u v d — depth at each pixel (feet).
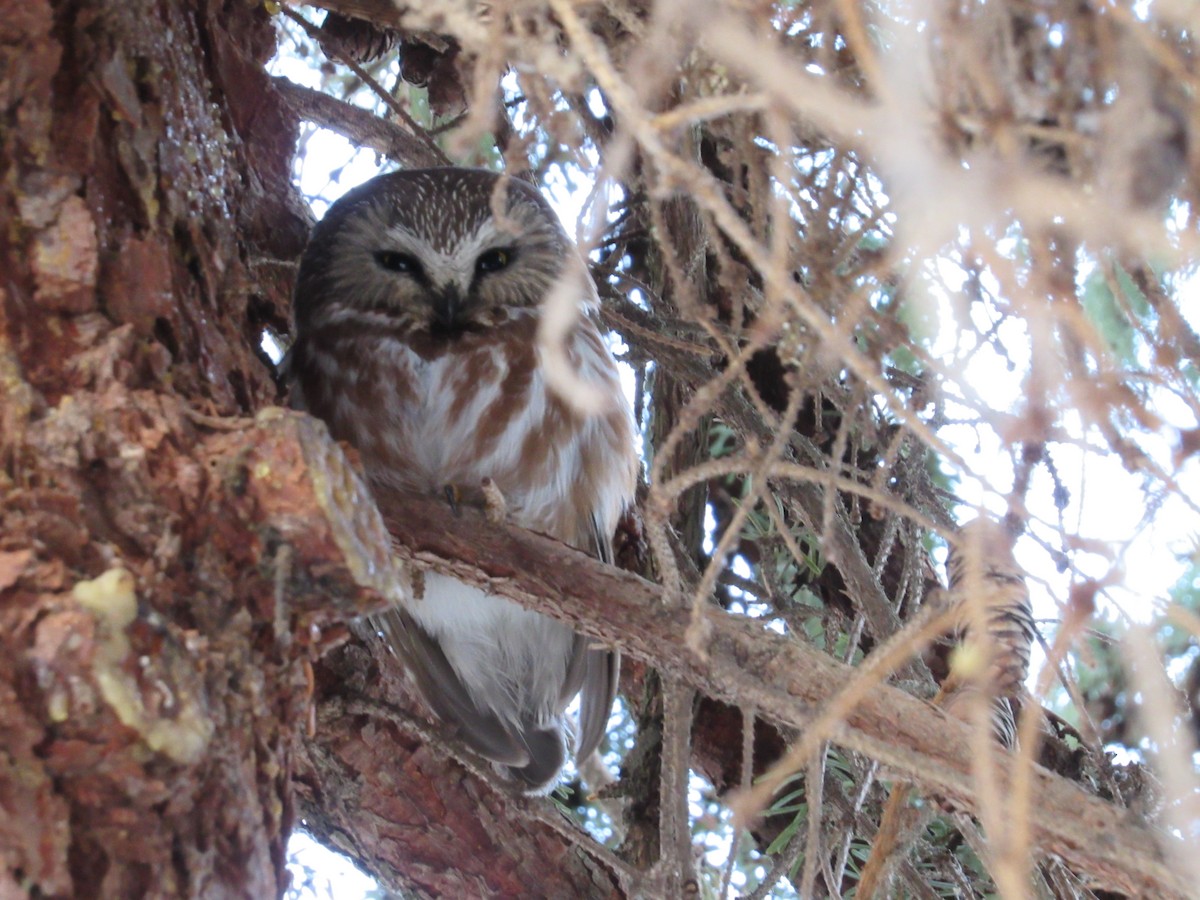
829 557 9.29
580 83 9.28
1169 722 7.80
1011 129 8.00
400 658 17.29
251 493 9.32
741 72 9.07
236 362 11.01
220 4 15.10
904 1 8.59
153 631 8.57
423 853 16.06
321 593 9.57
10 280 9.57
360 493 9.77
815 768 10.98
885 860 12.34
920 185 7.72
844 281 9.53
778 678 11.55
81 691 8.14
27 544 8.61
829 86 8.39
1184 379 9.30
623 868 14.12
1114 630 13.03
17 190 9.84
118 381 9.50
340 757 15.72
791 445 16.15
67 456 9.06
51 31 10.37
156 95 11.04
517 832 16.53
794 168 9.81
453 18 8.64
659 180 8.68
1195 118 7.95
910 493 14.02
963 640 11.90
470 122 8.50
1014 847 8.01
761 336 8.87
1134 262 9.62
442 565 13.14
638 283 17.30
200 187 11.41
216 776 8.90
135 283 10.16
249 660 9.28
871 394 13.04
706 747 18.39
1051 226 8.90
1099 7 8.11
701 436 18.13
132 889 8.38
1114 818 10.20
